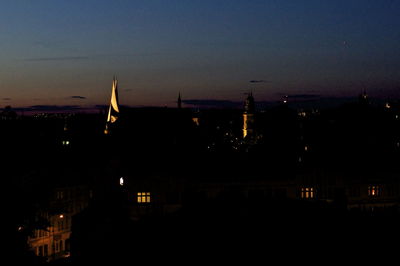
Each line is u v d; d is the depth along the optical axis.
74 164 97.06
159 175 63.75
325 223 23.94
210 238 22.67
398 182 70.38
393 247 21.17
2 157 43.16
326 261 20.05
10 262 31.92
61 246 88.44
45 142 122.06
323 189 68.31
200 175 65.75
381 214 25.98
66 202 89.19
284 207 26.50
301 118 149.25
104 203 47.62
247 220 24.48
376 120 135.38
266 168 69.25
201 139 136.25
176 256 21.52
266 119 157.38
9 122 141.00
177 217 26.19
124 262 22.42
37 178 36.91
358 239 21.97
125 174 63.75
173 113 141.25
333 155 80.00
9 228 32.91
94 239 32.81
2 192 34.06
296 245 21.42
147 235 24.53
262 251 21.05
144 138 123.12
